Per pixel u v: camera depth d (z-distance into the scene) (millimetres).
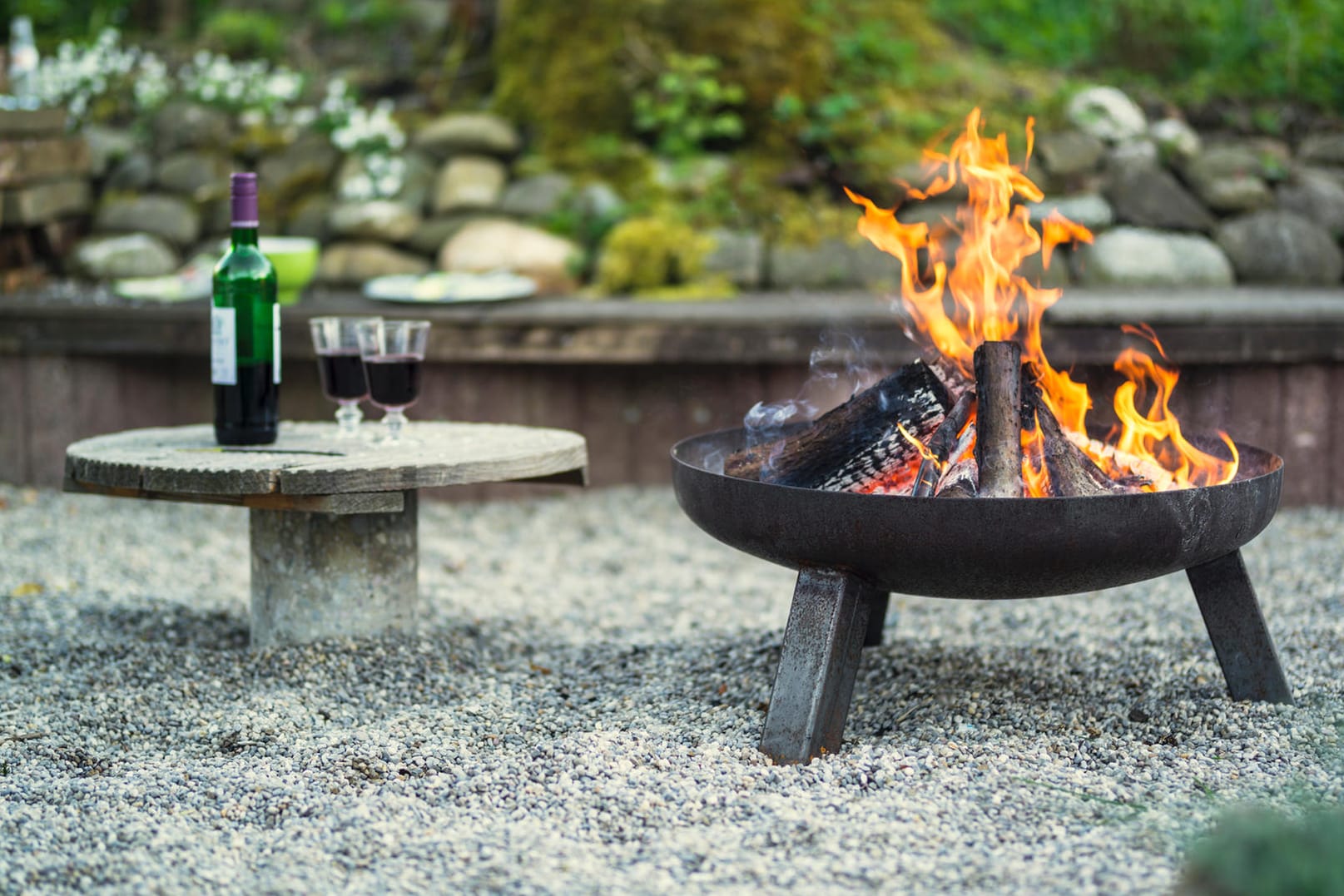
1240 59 6016
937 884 1810
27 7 6340
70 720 2520
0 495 4438
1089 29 6145
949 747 2309
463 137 5379
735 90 5230
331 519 2834
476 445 2795
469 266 4852
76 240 5199
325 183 5359
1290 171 5199
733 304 4449
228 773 2236
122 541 3986
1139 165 5109
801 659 2279
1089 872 1819
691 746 2344
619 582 3736
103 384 4488
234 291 2736
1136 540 2119
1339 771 2182
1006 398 2303
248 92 5707
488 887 1823
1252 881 1653
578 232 5039
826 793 2123
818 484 2436
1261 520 2318
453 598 3441
